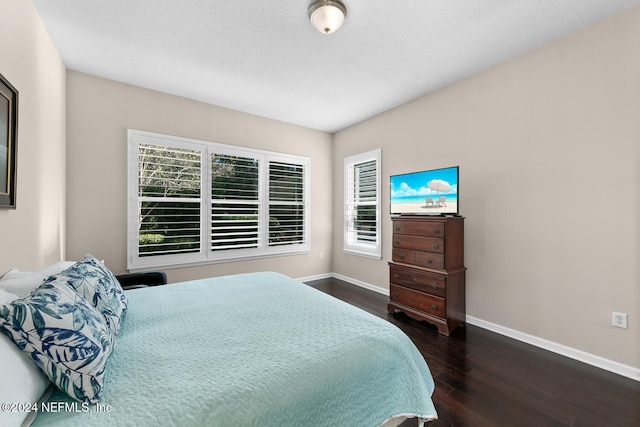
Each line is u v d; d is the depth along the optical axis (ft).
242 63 8.83
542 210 7.92
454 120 10.10
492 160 9.02
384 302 11.87
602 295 6.91
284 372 3.24
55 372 2.74
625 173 6.57
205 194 11.89
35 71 6.42
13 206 5.08
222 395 2.81
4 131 4.78
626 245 6.57
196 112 11.70
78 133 9.32
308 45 7.89
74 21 6.86
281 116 13.58
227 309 5.25
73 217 9.26
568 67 7.40
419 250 9.60
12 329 2.66
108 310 4.20
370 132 13.73
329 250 16.16
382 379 3.80
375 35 7.42
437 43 7.79
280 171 14.20
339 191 15.76
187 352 3.65
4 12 5.00
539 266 7.98
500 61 8.70
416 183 9.93
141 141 10.44
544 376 6.52
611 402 5.62
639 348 6.39
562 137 7.53
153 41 7.70
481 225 9.32
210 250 12.00
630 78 6.48
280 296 6.05
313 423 3.07
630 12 6.46
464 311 9.46
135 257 10.32
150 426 2.44
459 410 5.39
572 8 6.45
